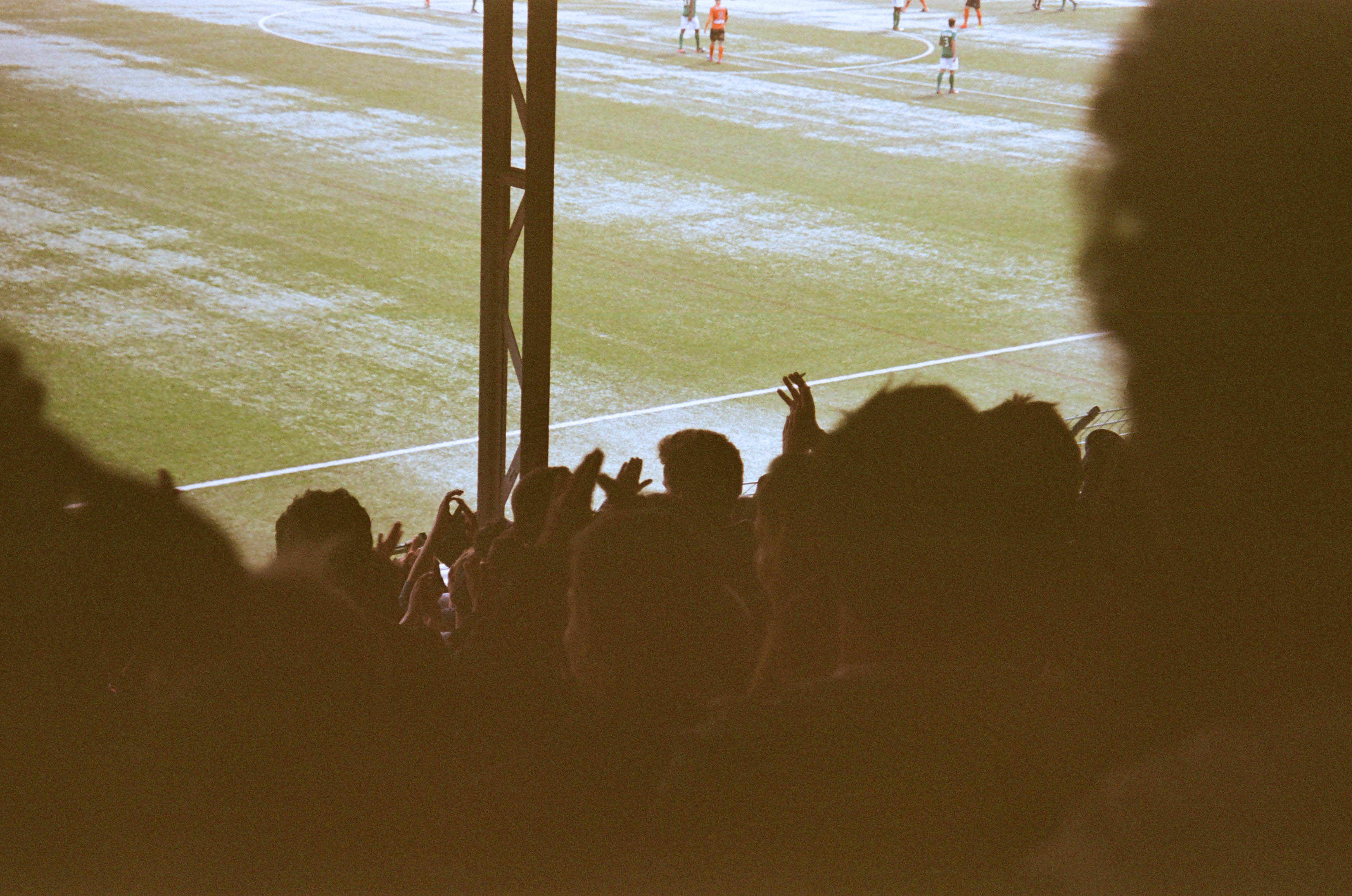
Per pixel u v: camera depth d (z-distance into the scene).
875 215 16.80
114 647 1.75
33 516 1.76
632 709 1.68
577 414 9.98
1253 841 0.49
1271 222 0.38
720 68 27.03
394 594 3.32
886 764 0.86
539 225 5.70
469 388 10.30
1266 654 0.47
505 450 6.91
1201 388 0.42
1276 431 0.41
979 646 0.93
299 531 3.11
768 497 2.11
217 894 1.63
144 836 1.65
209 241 14.29
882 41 31.62
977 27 34.12
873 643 0.97
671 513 1.86
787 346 11.80
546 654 2.73
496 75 6.17
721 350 11.62
